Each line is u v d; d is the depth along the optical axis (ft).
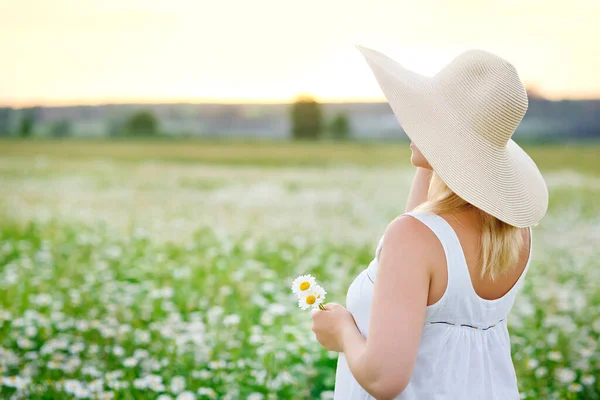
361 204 35.91
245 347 13.62
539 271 21.36
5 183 40.45
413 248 5.59
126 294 17.60
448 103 5.90
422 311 5.50
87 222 28.91
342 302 17.46
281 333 13.75
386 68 6.35
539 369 12.19
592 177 45.32
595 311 16.58
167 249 23.81
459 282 5.70
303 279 6.48
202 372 11.86
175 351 13.17
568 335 14.48
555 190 40.16
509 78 5.77
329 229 28.81
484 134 5.80
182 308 16.65
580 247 24.84
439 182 6.02
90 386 11.17
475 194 5.67
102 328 14.29
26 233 25.58
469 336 6.00
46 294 17.42
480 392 6.02
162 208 33.71
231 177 47.37
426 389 5.92
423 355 5.92
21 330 14.14
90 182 42.55
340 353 6.89
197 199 37.09
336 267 21.83
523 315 15.66
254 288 18.53
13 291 17.42
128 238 25.43
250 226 29.19
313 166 52.90
